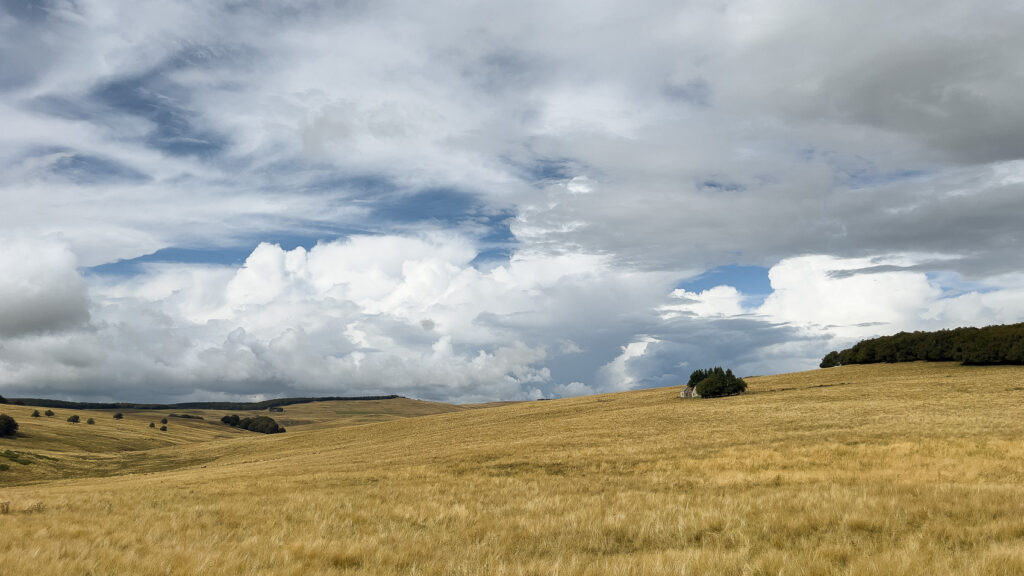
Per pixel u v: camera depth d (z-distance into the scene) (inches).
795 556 338.3
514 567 353.4
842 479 813.2
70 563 387.5
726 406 2400.3
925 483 693.3
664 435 1683.1
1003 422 1350.9
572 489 844.0
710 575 313.6
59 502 896.9
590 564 352.2
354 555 413.4
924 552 333.1
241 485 1220.5
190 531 543.5
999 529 380.8
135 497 968.9
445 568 372.5
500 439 2128.4
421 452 1988.2
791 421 1713.8
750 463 1082.7
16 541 480.7
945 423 1391.5
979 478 776.3
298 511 681.6
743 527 440.8
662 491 765.9
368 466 1624.0
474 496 804.6
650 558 353.7
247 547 447.8
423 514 637.3
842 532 407.5
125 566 383.6
